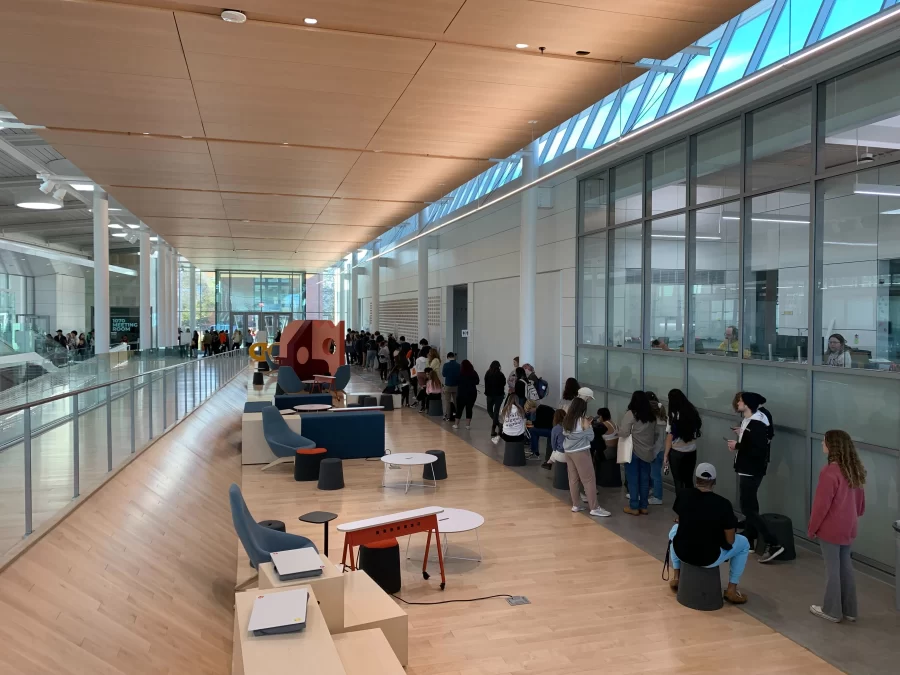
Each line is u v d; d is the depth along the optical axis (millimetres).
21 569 3932
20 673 3129
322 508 8523
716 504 5555
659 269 9922
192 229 19656
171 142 9570
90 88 7312
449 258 20328
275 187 13047
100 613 4059
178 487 7371
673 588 6004
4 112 10156
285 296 43125
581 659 4770
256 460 11070
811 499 7094
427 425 14680
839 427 6773
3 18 5621
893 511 6191
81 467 5520
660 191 9898
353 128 8906
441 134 9180
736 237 8227
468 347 18703
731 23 8664
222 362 18375
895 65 6137
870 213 6395
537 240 14039
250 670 3029
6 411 4074
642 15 5551
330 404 13922
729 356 8328
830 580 5352
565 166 8266
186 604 4938
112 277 34781
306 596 3809
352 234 20781
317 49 6258
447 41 6094
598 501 8961
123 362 14359
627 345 10750
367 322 35406
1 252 25375
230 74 6902
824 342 6969
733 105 8148
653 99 10305
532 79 7051
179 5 5391
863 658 4742
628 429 8289
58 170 17188
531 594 5918
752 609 5582
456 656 4820
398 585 5969
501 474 10367
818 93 6973
